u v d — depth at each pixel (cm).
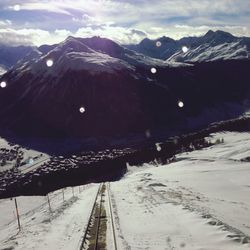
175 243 2072
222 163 9919
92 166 15200
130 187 5641
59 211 3834
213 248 1895
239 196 4581
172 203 3400
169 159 13875
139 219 2845
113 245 2153
